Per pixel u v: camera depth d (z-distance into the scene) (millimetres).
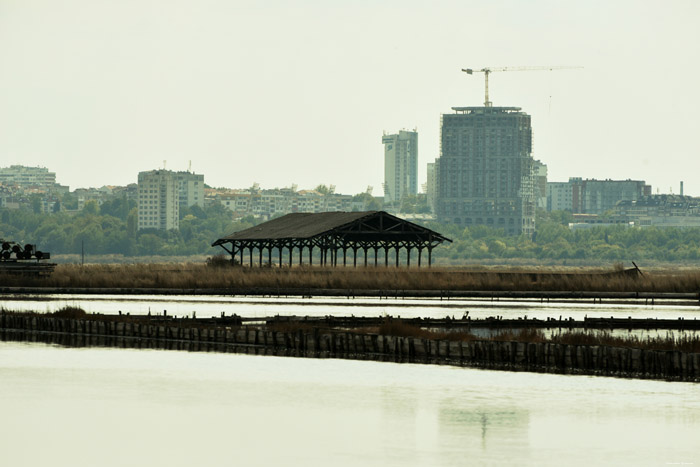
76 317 197375
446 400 128500
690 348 150250
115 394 132250
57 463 100688
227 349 171125
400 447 106000
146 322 191875
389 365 153750
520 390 133750
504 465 99438
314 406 125312
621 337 171125
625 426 114750
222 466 99500
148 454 103750
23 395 131750
